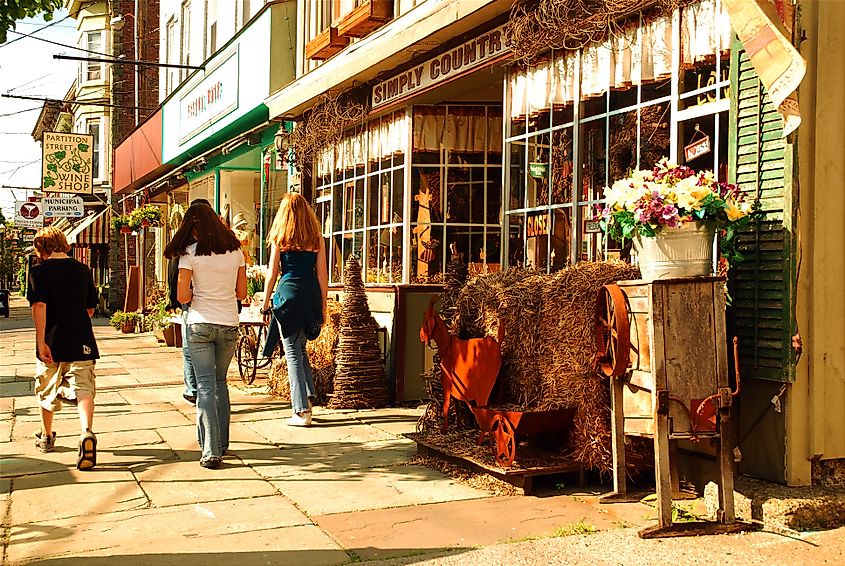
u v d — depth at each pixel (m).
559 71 6.38
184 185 18.95
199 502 4.90
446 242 8.54
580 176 6.16
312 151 10.55
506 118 6.97
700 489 4.86
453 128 8.51
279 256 7.30
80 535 4.29
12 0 6.42
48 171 24.80
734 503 4.36
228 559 3.92
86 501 4.93
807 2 4.45
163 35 20.02
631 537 4.14
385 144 9.02
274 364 9.01
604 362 4.81
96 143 33.84
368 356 8.19
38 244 6.01
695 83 5.25
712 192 4.29
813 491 4.36
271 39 11.96
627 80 5.75
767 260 4.50
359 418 7.62
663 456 4.19
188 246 5.91
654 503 4.75
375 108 9.00
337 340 8.39
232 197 15.59
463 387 5.68
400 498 4.96
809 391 4.45
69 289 5.94
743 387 4.66
